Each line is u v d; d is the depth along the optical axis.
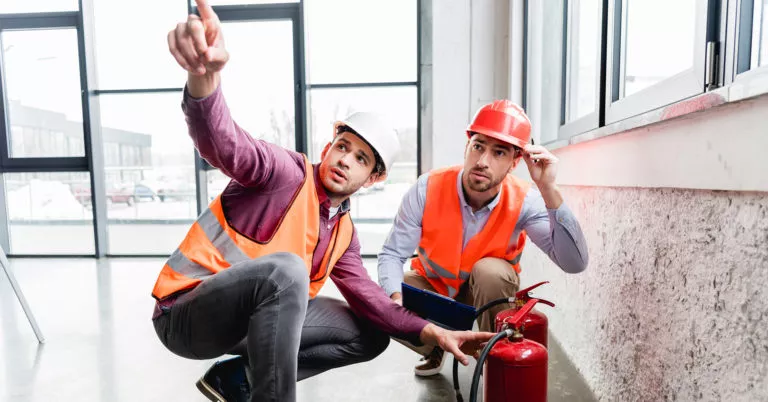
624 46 1.37
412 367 1.66
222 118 0.80
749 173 0.65
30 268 3.59
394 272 1.36
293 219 0.98
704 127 0.77
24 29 3.93
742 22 0.80
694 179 0.81
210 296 0.89
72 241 4.14
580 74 1.98
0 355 1.82
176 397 1.45
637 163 1.05
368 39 3.73
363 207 3.92
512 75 2.91
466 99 3.32
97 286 2.96
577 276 1.57
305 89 3.72
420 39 3.65
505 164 1.18
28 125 4.07
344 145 1.03
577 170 1.51
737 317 0.72
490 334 1.00
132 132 4.05
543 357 0.95
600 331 1.34
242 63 3.84
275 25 3.79
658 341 0.99
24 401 1.44
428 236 1.40
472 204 1.35
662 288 0.97
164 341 1.00
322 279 1.10
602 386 1.33
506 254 1.41
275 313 0.84
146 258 4.00
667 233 0.94
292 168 0.99
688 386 0.87
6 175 4.11
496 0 3.23
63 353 1.83
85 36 3.83
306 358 1.16
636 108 1.21
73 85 3.97
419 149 3.75
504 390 0.94
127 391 1.50
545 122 2.49
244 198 0.98
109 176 4.09
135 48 3.94
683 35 1.07
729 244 0.74
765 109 0.61
